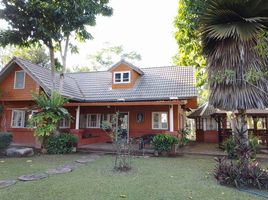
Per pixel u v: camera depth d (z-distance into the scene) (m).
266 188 5.68
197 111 19.12
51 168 8.02
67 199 4.88
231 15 7.62
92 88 16.80
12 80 14.73
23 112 14.89
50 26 11.94
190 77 15.13
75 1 11.48
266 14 7.52
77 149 12.54
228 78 7.43
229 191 5.51
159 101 12.73
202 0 9.68
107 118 16.08
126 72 15.88
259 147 12.11
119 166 8.10
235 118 8.90
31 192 5.32
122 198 4.96
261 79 7.20
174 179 6.60
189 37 13.54
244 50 7.43
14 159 9.84
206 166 8.50
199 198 5.01
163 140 11.03
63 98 12.26
